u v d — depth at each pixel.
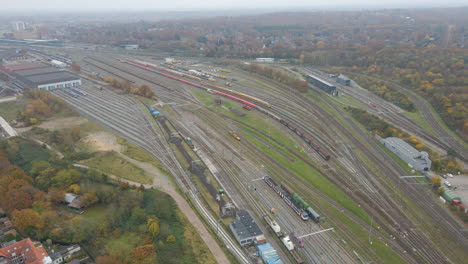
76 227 89.69
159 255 83.44
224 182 123.56
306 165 136.12
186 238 92.06
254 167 134.88
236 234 93.75
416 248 92.88
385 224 102.12
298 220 103.56
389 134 158.25
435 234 97.81
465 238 95.81
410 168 132.38
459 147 148.12
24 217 88.25
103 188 107.94
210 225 99.62
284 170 132.75
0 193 99.69
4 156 125.12
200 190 117.62
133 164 133.62
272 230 98.88
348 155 143.62
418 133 162.00
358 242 95.00
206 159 140.00
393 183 122.75
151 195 109.50
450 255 90.38
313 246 93.06
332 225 101.81
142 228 92.25
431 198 113.88
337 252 91.12
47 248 84.38
